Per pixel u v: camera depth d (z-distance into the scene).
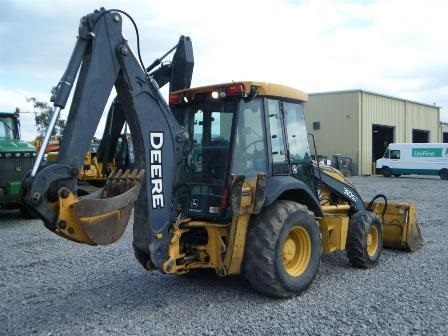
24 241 9.48
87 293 5.88
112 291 5.94
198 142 5.69
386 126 36.88
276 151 5.89
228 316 5.00
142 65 4.99
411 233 8.19
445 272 6.82
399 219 8.17
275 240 5.33
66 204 4.28
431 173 30.11
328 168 7.62
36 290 6.09
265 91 5.68
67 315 5.12
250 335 4.52
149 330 4.66
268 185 5.56
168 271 5.15
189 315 5.04
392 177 31.89
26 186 4.23
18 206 12.68
